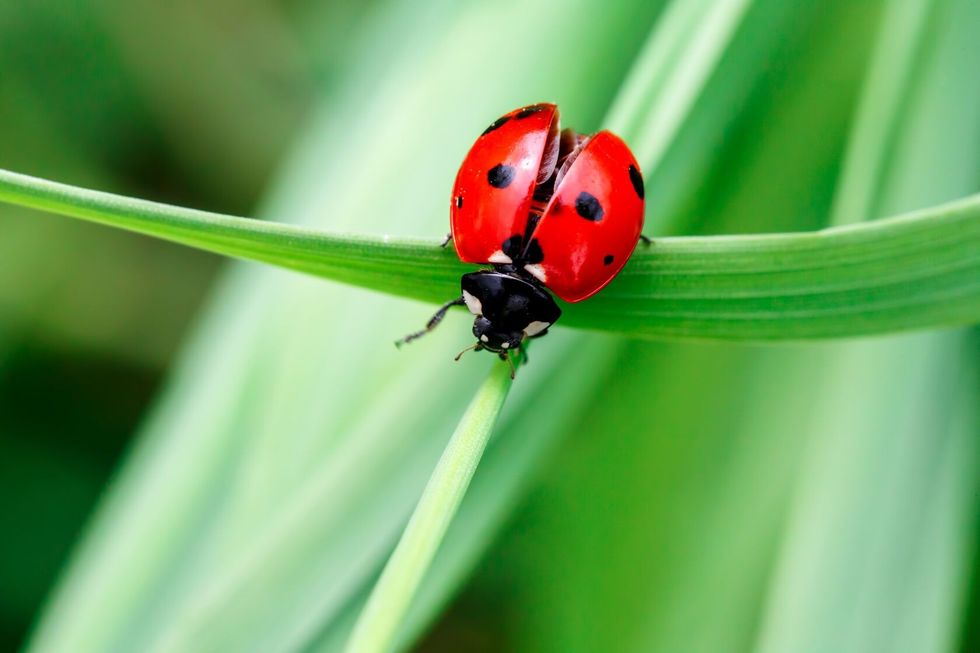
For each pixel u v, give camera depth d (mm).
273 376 104
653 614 107
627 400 108
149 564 102
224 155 147
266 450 102
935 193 101
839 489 102
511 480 101
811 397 106
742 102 103
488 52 108
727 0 97
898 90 102
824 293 90
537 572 109
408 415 101
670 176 101
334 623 99
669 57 97
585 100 105
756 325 91
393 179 107
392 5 117
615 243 93
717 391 107
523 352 99
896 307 90
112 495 108
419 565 87
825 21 105
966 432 102
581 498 109
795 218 105
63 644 102
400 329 103
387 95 110
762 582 105
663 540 107
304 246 91
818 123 105
